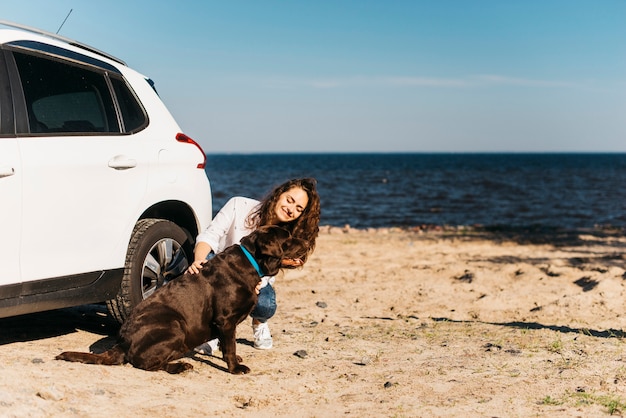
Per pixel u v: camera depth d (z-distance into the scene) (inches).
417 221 1077.8
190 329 177.5
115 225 193.6
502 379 188.2
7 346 188.5
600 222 1057.5
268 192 195.6
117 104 204.5
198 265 182.5
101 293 191.9
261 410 159.9
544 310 301.7
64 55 193.3
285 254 179.3
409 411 160.2
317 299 328.2
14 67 177.2
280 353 215.5
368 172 3880.4
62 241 179.5
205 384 175.6
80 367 169.3
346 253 498.6
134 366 176.7
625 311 299.0
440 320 283.6
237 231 198.1
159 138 213.6
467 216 1173.1
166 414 149.0
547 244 601.9
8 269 167.5
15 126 172.6
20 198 169.2
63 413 140.9
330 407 163.5
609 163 6875.0
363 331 256.5
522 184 2438.5
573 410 161.5
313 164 6294.3
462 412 159.8
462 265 438.0
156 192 206.2
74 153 182.7
